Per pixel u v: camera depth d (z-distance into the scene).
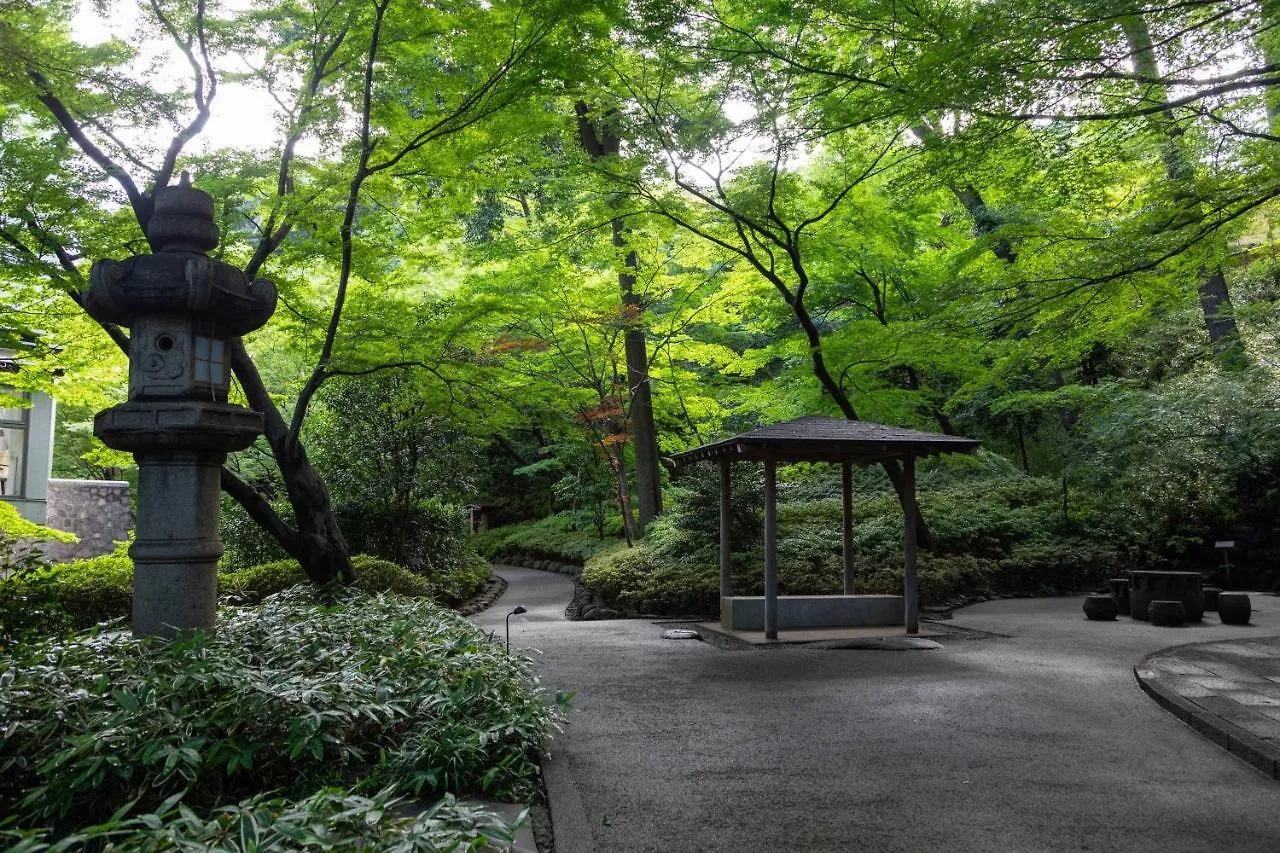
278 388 20.58
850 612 11.95
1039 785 4.99
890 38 8.68
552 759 5.48
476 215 21.73
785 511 17.16
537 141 11.52
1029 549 16.55
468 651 6.16
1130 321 9.20
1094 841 4.15
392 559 15.62
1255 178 7.05
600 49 10.42
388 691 4.99
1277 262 18.50
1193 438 16.98
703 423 21.91
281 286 9.84
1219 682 7.50
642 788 4.94
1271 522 16.97
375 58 9.13
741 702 7.20
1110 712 6.77
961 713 6.77
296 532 9.71
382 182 10.16
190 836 2.95
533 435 27.69
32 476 17.81
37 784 4.18
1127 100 7.47
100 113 8.70
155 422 5.30
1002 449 23.16
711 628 12.02
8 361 12.55
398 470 15.70
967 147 7.55
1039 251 8.84
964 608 14.28
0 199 8.47
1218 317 16.94
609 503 23.56
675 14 9.31
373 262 10.43
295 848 3.04
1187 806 4.64
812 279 16.77
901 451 11.18
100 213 9.34
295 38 10.09
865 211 14.48
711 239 13.82
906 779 5.11
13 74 8.02
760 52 10.03
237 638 5.78
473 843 2.97
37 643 5.54
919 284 15.74
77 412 23.44
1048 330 8.52
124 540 19.98
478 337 11.79
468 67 9.91
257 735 4.38
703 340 21.42
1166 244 7.40
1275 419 16.50
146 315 5.53
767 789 4.92
